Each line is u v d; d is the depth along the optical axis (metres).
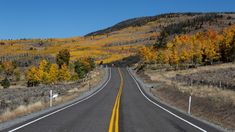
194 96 32.56
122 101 32.75
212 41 98.94
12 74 133.38
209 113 22.08
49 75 90.38
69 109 23.59
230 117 19.03
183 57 97.06
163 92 47.34
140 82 74.25
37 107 24.72
